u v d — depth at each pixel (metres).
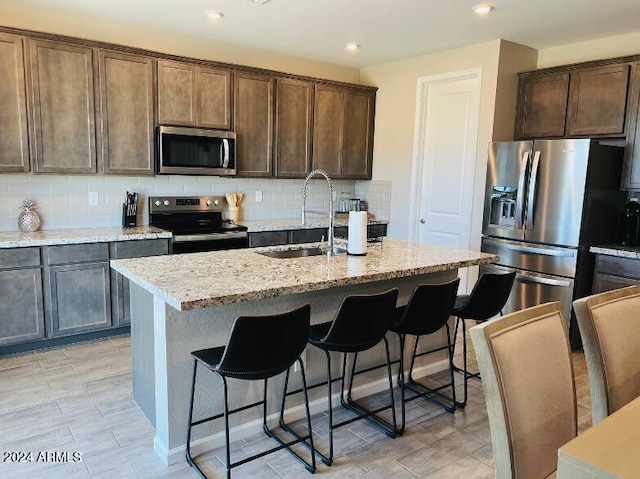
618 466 1.04
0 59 3.39
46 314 3.52
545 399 1.48
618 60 3.86
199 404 2.33
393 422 2.58
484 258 3.01
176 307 1.85
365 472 2.24
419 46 4.66
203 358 2.05
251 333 1.87
